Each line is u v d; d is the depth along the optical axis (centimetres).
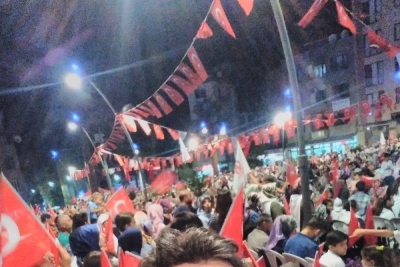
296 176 1379
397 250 607
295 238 567
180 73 894
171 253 140
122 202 900
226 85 5541
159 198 1530
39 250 337
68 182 4831
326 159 2944
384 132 3897
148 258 144
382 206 869
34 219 338
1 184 318
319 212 861
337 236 517
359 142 4128
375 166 1869
